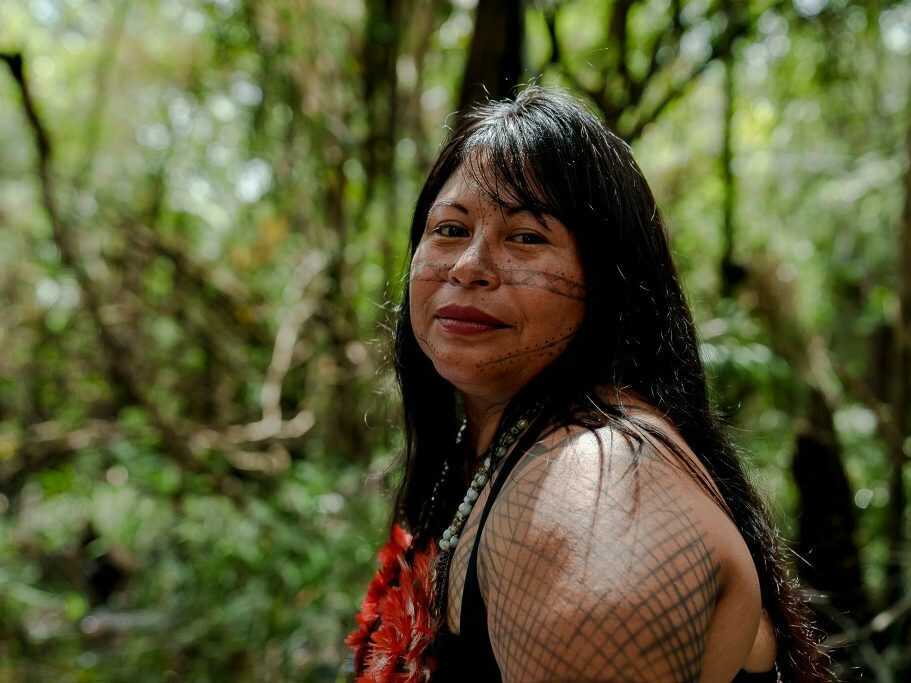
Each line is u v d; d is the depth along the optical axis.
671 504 0.67
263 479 3.03
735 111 2.98
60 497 3.19
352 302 3.01
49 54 3.77
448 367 0.84
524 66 2.04
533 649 0.62
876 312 3.27
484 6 2.00
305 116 2.99
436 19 2.95
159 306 3.35
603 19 2.88
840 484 2.43
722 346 2.33
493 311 0.81
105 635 3.12
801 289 3.37
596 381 0.82
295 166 3.12
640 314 0.86
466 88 2.03
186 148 3.54
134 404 3.34
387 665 0.84
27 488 3.56
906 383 2.37
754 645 0.83
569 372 0.82
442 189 0.89
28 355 3.63
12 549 3.35
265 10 2.93
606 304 0.83
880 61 2.87
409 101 2.98
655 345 0.87
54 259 3.46
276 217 3.38
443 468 1.13
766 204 3.31
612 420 0.75
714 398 1.41
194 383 3.42
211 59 3.30
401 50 2.97
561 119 0.85
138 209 3.56
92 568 3.40
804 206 3.51
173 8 3.44
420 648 0.81
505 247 0.82
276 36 2.96
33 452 3.22
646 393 0.86
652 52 2.44
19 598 3.17
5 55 2.65
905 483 2.51
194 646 2.77
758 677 0.83
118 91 3.62
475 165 0.84
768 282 2.68
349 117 2.98
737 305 2.68
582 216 0.82
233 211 3.56
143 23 3.51
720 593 0.70
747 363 2.32
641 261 0.87
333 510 2.51
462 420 1.14
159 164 3.59
